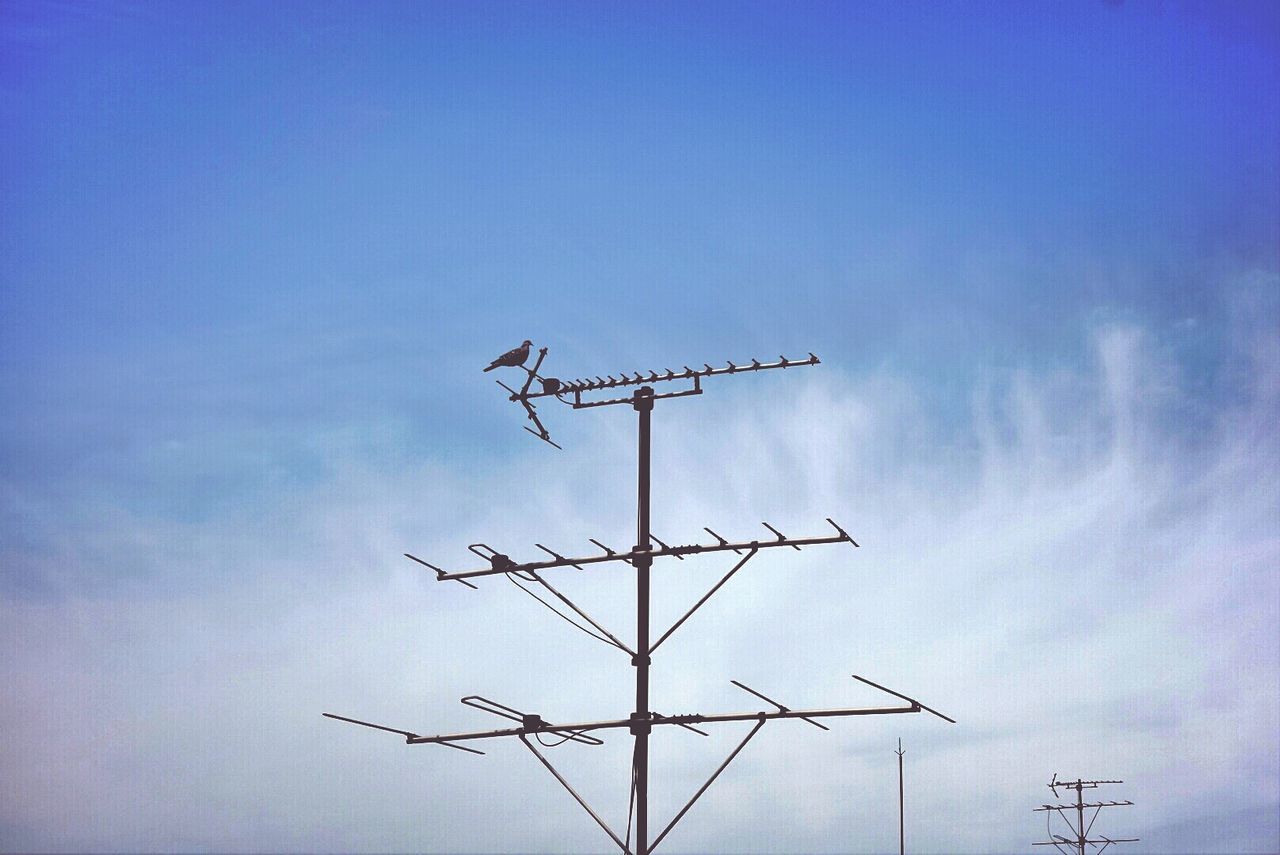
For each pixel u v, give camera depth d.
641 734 19.84
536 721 20.36
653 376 21.33
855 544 19.78
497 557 21.20
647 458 21.00
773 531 19.98
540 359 22.09
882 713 19.23
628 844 19.80
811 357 20.67
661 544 20.44
